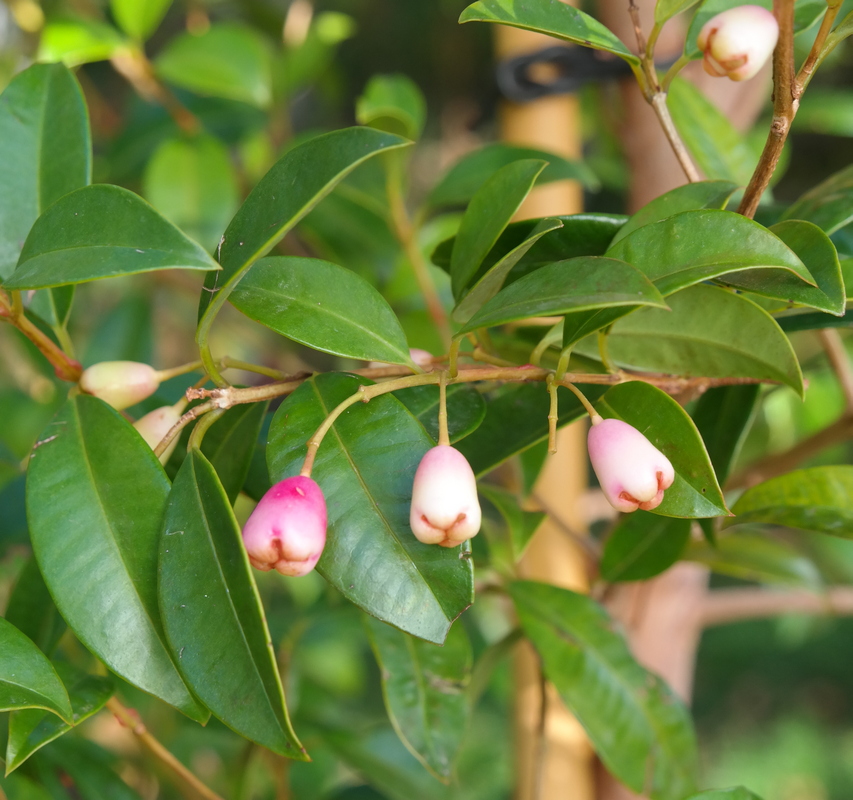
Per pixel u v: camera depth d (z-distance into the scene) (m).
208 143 0.66
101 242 0.40
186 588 0.40
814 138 1.91
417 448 0.41
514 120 0.63
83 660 0.57
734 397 0.47
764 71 0.59
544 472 0.59
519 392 0.45
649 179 0.59
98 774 0.50
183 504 0.40
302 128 1.60
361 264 0.70
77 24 0.68
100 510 0.41
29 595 0.45
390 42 1.89
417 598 0.40
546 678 0.50
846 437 0.51
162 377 0.43
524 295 0.40
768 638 2.02
